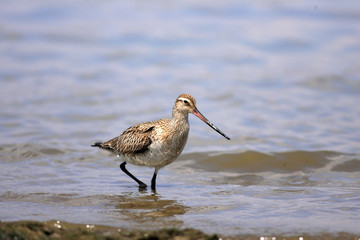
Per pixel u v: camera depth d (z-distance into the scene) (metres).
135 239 8.86
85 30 27.72
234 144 16.03
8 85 21.02
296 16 29.77
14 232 8.75
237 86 21.41
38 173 13.49
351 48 25.36
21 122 17.52
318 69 22.83
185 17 29.91
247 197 11.80
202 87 21.38
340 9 30.47
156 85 21.52
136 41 26.53
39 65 23.38
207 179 13.51
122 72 22.98
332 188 12.46
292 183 13.05
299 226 9.82
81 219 10.12
